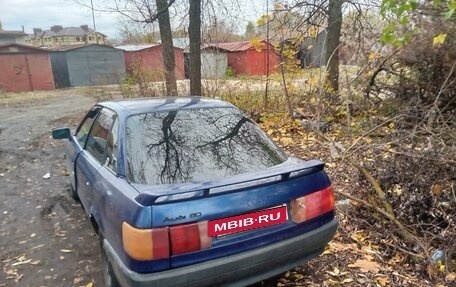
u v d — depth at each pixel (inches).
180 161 100.1
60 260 131.0
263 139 118.2
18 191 207.2
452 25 201.9
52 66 1068.5
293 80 309.0
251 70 532.4
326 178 101.3
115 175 100.0
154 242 76.4
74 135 168.2
